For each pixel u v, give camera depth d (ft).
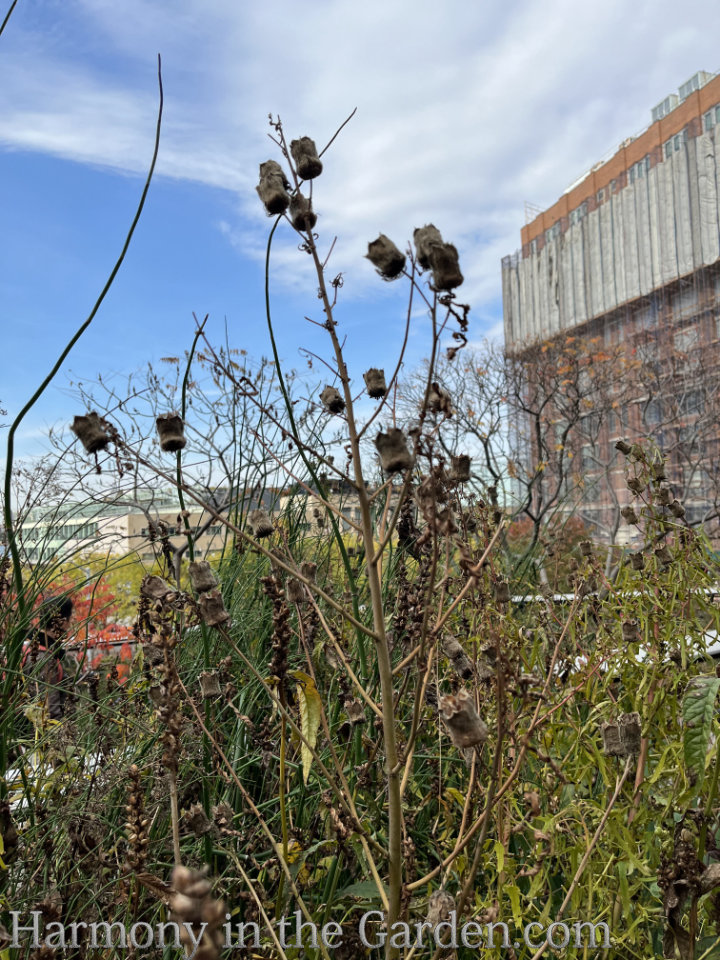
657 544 5.80
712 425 44.52
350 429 3.36
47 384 4.25
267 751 5.05
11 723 5.25
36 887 4.48
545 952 4.27
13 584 5.64
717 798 4.49
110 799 5.35
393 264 3.05
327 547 9.45
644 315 115.03
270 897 4.69
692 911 3.64
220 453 10.12
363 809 5.18
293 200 3.34
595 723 5.44
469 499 4.99
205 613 3.72
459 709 2.71
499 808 4.28
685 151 107.34
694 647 5.54
